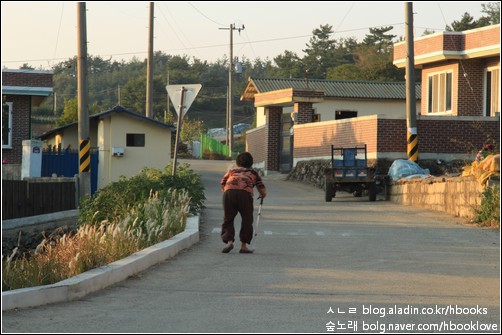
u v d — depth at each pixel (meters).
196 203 28.62
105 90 160.50
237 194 19.92
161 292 14.50
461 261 18.81
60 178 38.66
